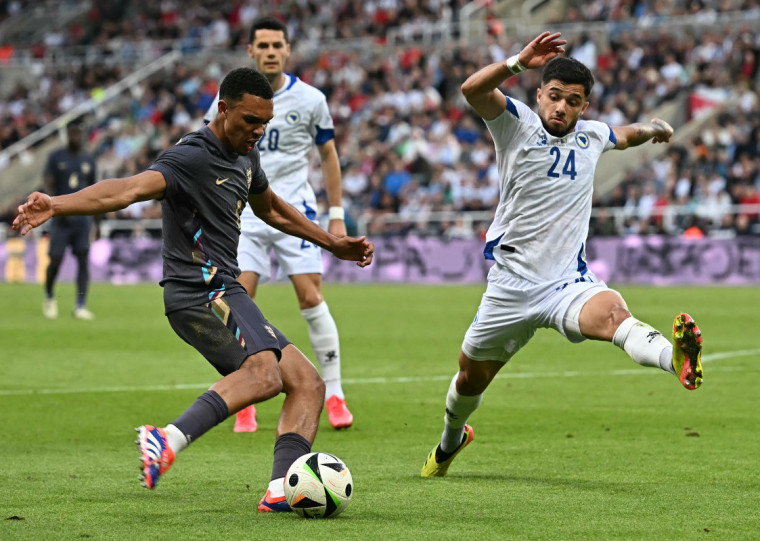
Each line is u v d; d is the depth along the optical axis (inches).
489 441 951.6
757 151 3481.8
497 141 759.7
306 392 679.7
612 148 793.6
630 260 3245.6
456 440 777.6
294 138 1072.2
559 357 1636.3
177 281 650.8
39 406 1178.0
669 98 3831.2
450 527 605.9
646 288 3014.3
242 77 641.0
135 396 1254.9
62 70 5226.4
